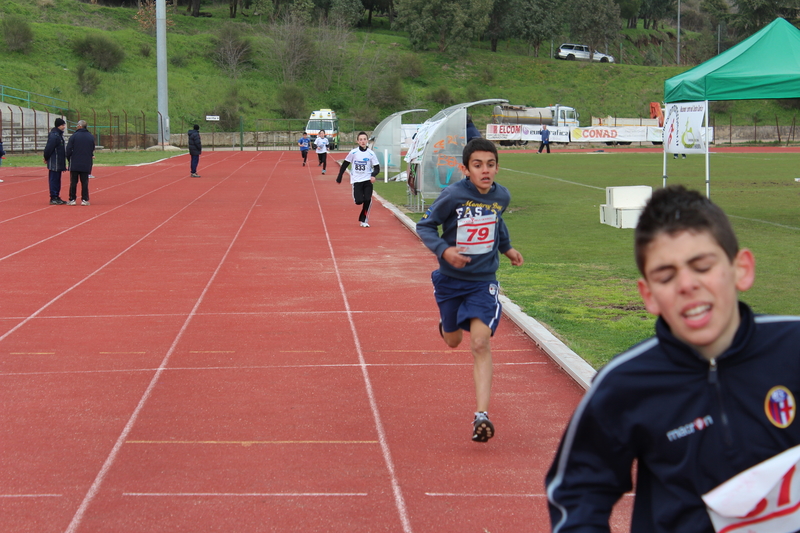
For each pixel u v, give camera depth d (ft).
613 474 6.57
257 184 87.71
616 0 355.36
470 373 21.16
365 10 323.98
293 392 19.52
